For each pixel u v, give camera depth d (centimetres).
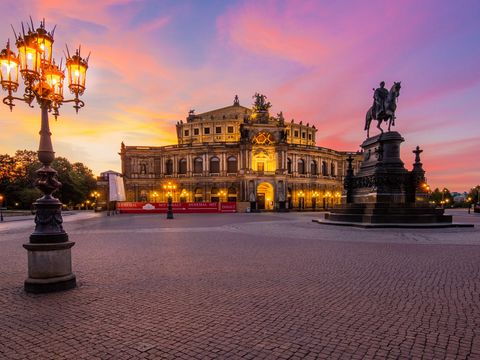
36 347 678
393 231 2862
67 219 5544
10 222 4925
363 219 3388
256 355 637
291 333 739
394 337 716
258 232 2988
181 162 10812
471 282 1162
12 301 978
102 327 778
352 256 1686
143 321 813
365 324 789
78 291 1079
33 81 1121
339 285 1134
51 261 1088
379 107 3759
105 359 628
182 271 1356
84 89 1259
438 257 1641
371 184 3659
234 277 1251
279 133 10212
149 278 1242
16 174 10775
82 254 1794
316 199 10888
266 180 9831
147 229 3375
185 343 691
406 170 3547
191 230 3238
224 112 12100
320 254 1752
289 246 2059
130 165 10800
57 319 831
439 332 741
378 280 1198
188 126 11494
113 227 3675
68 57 1242
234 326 780
